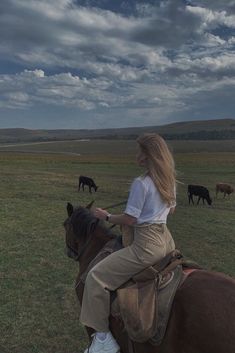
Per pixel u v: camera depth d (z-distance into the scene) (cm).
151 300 384
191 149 14900
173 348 369
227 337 335
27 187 2666
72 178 3384
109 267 412
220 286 368
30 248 1215
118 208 2080
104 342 418
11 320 729
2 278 945
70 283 923
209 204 2545
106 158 7894
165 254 404
